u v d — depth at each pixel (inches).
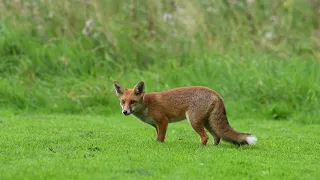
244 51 1002.1
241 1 1069.8
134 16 1061.1
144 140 620.1
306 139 669.3
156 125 623.2
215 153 538.0
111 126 745.0
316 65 933.2
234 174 460.4
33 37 1026.7
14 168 464.8
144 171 456.8
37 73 965.8
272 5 1093.1
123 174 447.2
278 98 887.1
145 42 1035.9
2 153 533.3
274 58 990.4
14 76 938.7
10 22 1028.5
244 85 904.3
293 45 1041.5
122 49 1026.7
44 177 435.2
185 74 942.4
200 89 590.9
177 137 661.9
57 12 1040.8
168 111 600.1
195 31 1039.0
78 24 1044.5
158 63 1008.9
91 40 1024.2
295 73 900.6
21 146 572.4
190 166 479.2
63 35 1032.8
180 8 1050.1
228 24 1048.8
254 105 882.8
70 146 573.9
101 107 892.0
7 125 727.1
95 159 501.4
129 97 601.6
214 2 1068.5
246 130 756.0
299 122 831.1
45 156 517.3
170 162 493.7
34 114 855.1
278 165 499.8
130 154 524.7
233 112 868.0
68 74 967.0
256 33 1065.5
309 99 867.4
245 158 520.4
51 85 931.3
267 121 839.1
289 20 1063.6
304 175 466.3
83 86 921.5
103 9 1053.2
